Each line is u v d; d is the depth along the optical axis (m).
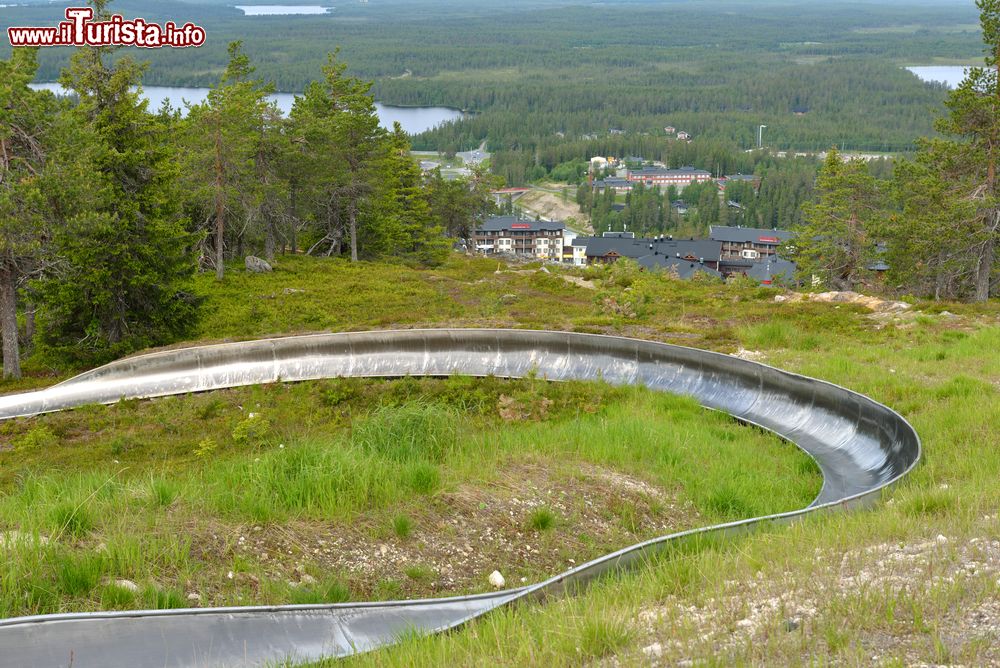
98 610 7.85
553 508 11.95
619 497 12.59
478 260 72.38
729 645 6.39
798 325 27.27
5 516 9.86
